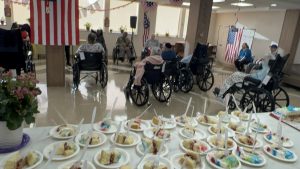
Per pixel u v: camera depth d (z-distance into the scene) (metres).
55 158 1.09
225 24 9.69
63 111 3.27
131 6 8.29
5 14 6.70
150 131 1.46
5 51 3.58
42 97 3.75
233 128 1.62
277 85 3.75
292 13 7.00
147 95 3.73
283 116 1.84
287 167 1.23
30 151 1.10
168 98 4.04
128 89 3.97
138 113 3.45
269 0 5.70
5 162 1.01
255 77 3.69
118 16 8.24
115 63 7.10
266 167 1.21
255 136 1.47
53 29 3.86
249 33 8.55
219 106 4.05
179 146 1.33
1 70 1.12
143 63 3.71
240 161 1.22
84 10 7.66
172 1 6.13
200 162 1.17
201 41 5.64
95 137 1.28
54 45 4.07
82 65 4.26
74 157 1.13
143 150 1.23
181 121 1.63
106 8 7.87
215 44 10.26
